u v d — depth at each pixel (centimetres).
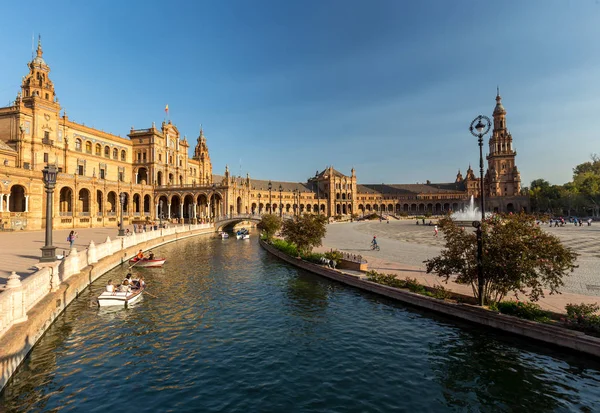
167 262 3912
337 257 3212
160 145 10619
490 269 1700
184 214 11106
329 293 2502
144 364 1413
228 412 1080
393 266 3025
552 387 1209
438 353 1490
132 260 3559
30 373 1312
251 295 2470
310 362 1424
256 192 15638
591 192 12125
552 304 1783
